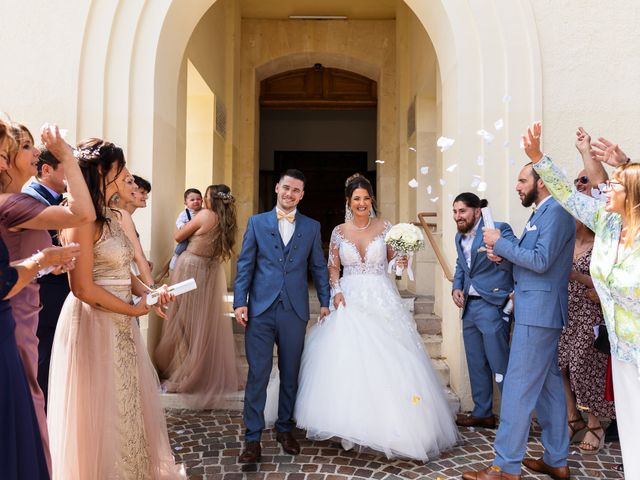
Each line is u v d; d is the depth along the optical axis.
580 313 3.31
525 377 2.73
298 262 3.20
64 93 3.95
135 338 2.54
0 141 1.83
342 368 3.04
